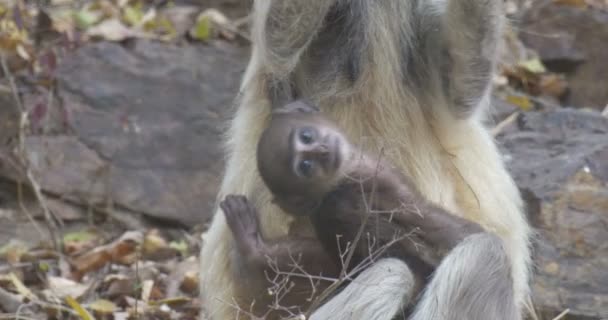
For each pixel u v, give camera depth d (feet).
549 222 41.91
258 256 33.50
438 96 34.81
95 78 53.11
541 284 41.06
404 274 31.91
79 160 50.75
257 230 33.94
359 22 34.47
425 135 34.86
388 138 34.42
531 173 43.70
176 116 52.49
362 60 34.40
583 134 47.14
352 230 32.94
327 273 33.55
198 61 54.54
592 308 40.63
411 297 32.42
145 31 58.34
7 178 49.96
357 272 32.96
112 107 52.34
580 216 41.98
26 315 41.34
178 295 44.21
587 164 43.57
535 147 46.44
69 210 50.06
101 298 43.57
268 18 33.94
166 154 51.70
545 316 40.93
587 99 57.47
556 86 57.52
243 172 35.40
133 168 51.21
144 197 50.80
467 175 35.29
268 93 34.99
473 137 35.68
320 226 33.19
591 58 57.72
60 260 46.50
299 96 35.14
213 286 36.09
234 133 36.55
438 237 32.63
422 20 34.60
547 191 42.42
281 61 33.99
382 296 31.50
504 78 56.44
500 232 35.50
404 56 34.63
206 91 53.36
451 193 35.06
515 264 35.94
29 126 50.83
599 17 57.72
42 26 56.75
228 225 34.17
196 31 57.67
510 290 32.27
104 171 50.80
